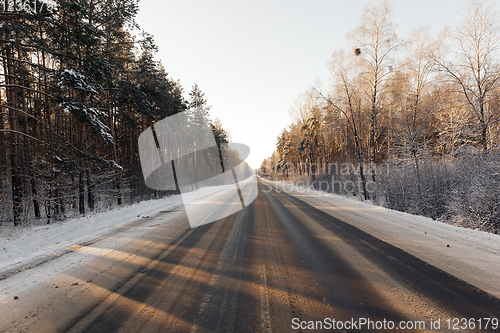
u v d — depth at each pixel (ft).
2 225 30.32
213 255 14.67
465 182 31.37
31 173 34.60
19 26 26.58
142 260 14.02
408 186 38.65
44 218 34.01
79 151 29.91
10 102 32.86
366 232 20.18
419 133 51.80
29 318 8.23
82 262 13.94
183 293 9.79
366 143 80.07
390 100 66.28
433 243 16.38
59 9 33.14
